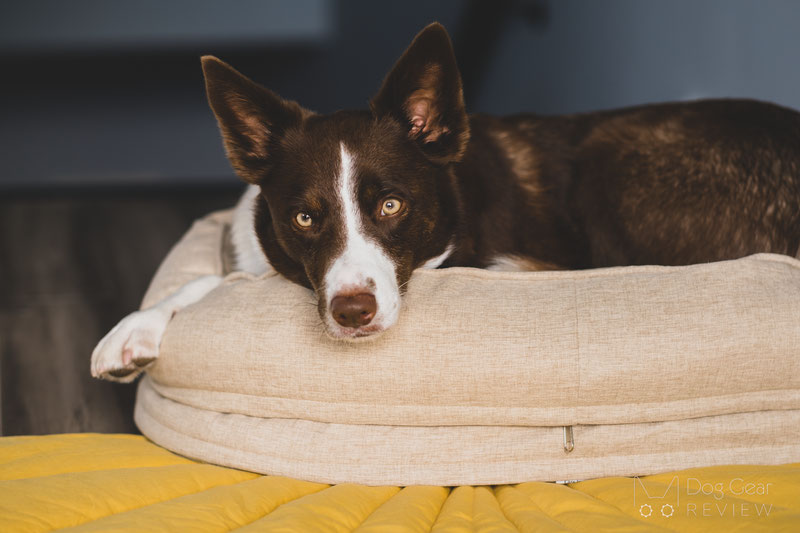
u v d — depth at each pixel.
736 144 2.79
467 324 2.03
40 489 1.65
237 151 2.48
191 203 7.86
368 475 2.00
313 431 2.07
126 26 9.52
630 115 3.05
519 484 1.98
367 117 2.45
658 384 1.95
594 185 2.97
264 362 2.10
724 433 1.98
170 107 9.70
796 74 4.11
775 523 1.40
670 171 2.85
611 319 2.00
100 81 9.58
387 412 2.03
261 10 9.63
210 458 2.15
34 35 9.41
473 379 1.97
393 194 2.30
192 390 2.27
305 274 2.45
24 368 3.69
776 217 2.70
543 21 7.03
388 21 9.24
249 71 9.95
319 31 9.71
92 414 3.17
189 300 2.56
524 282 2.18
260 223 2.62
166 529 1.46
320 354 2.06
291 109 2.46
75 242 6.34
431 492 1.89
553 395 1.96
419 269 2.31
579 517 1.55
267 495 1.78
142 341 2.29
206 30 9.67
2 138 9.49
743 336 1.94
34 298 4.88
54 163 9.59
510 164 2.95
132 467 2.05
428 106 2.45
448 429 2.03
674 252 2.84
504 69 8.41
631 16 5.40
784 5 4.22
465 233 2.64
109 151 9.65
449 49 2.34
